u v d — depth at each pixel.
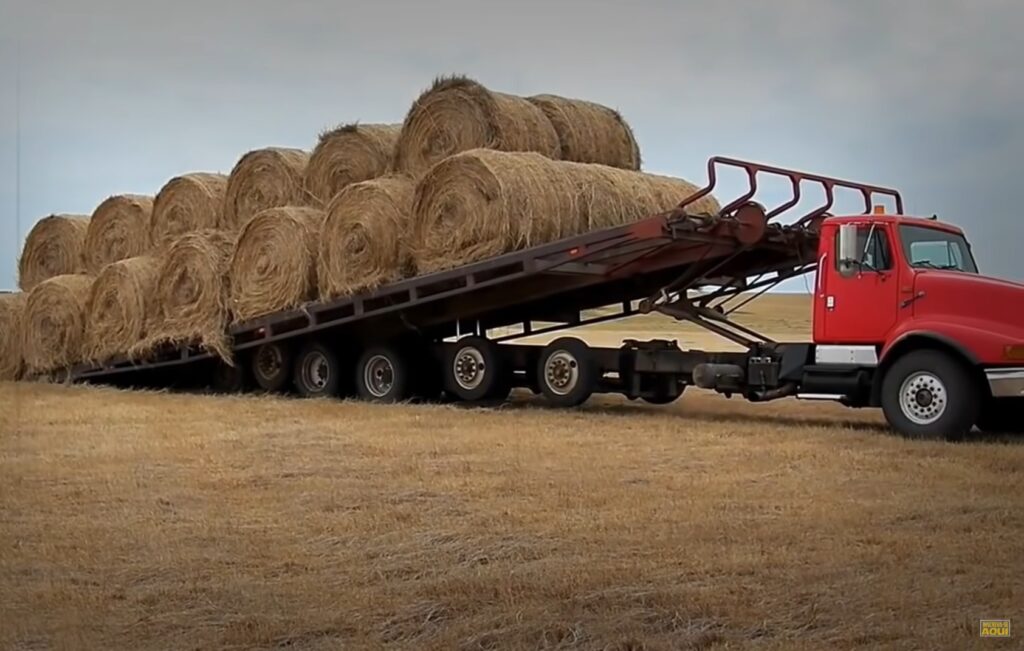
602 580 5.32
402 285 13.23
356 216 13.67
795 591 5.14
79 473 8.43
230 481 8.04
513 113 13.60
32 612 5.05
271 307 14.80
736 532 6.26
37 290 18.19
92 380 18.00
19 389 16.88
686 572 5.46
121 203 18.50
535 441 10.00
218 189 17.14
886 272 10.78
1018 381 9.99
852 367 11.01
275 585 5.40
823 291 11.16
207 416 12.36
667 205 13.48
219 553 6.02
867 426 11.65
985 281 10.31
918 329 10.42
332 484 7.89
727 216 11.93
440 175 12.83
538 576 5.40
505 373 13.96
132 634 4.78
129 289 16.66
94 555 5.98
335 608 5.03
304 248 14.55
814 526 6.39
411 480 8.02
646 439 10.14
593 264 12.45
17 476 8.29
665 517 6.68
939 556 5.71
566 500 7.19
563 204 12.55
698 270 12.83
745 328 13.14
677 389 13.22
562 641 4.59
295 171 15.95
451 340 15.23
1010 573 5.40
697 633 4.64
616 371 13.21
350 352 15.19
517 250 12.36
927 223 11.08
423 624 4.84
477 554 5.89
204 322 15.69
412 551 6.00
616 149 14.80
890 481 7.88
